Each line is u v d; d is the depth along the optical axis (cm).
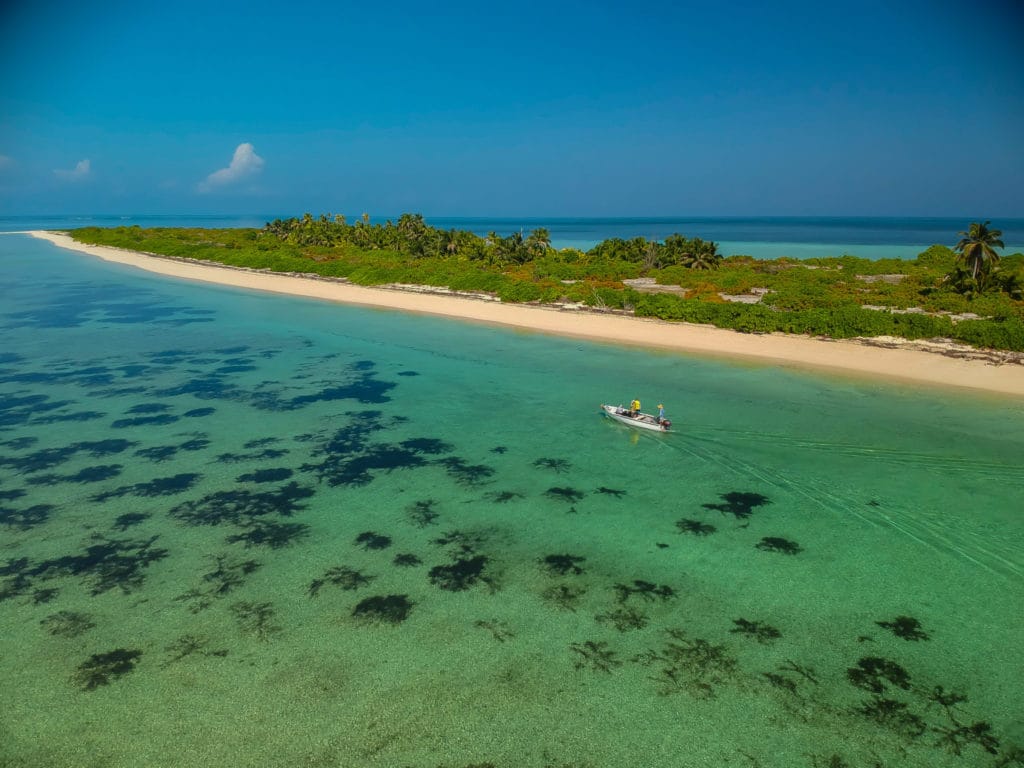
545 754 1386
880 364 4356
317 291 7975
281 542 2253
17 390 4006
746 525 2366
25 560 2134
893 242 18750
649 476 2786
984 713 1506
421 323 6069
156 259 11588
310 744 1408
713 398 3762
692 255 9388
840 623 1820
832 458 2931
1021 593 1952
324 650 1703
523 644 1731
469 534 2309
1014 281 6438
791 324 5219
